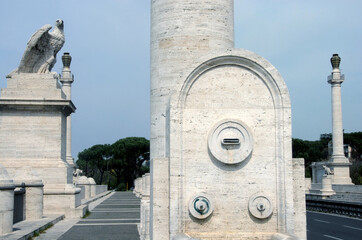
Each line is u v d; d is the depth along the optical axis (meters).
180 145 12.19
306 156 91.38
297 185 12.45
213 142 12.19
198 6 16.22
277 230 12.18
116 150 92.81
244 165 12.30
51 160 24.83
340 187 45.28
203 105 12.39
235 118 12.41
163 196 12.14
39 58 26.03
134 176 94.38
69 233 17.94
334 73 56.16
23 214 20.78
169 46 16.16
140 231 17.39
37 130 24.97
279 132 12.38
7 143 24.78
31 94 25.28
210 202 11.99
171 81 16.03
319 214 34.59
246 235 11.93
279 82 12.42
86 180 43.72
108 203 39.72
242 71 12.55
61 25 26.94
